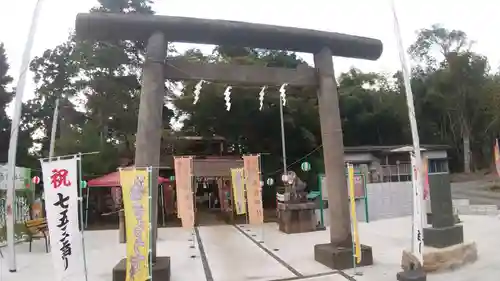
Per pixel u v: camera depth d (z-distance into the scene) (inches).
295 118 986.1
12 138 403.2
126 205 293.4
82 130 971.9
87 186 797.9
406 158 1017.5
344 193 404.2
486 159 1630.2
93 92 1027.3
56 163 283.4
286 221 658.8
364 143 1412.4
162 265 334.6
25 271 385.7
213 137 1040.8
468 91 1547.7
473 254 398.3
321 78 418.6
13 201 398.9
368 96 1381.6
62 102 1050.7
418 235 325.1
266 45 409.7
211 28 378.0
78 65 1040.2
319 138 1047.6
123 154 954.1
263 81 400.5
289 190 686.5
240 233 666.2
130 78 1034.7
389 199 796.6
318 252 409.4
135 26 363.9
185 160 505.0
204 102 922.7
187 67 378.6
